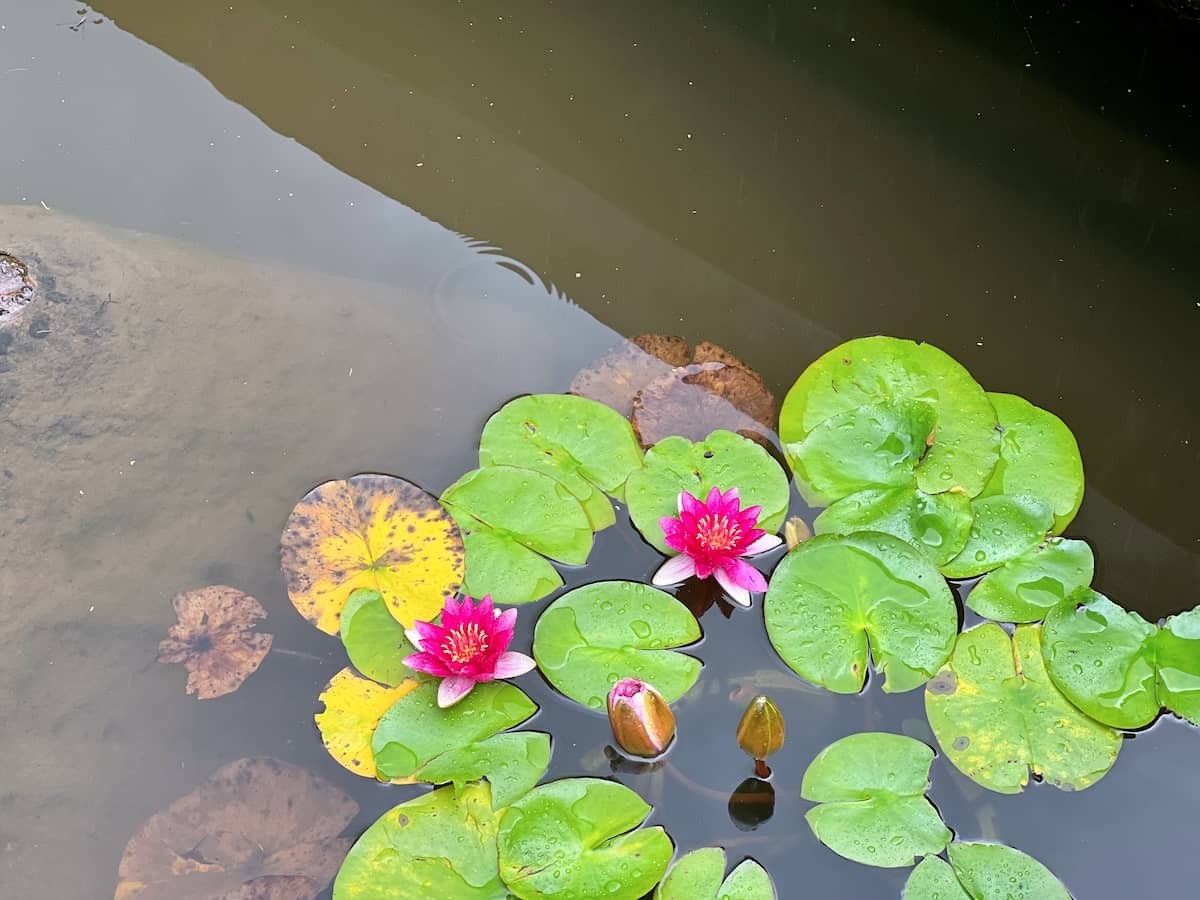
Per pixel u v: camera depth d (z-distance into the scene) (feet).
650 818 5.12
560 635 5.65
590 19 10.61
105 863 4.95
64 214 8.00
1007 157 8.96
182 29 10.45
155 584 5.98
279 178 8.77
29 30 10.25
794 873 4.98
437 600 5.77
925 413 6.30
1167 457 6.93
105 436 6.60
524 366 7.25
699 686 5.66
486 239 8.32
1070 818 5.17
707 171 8.95
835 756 5.24
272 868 4.87
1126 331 7.68
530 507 6.17
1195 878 4.99
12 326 7.05
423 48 10.27
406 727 5.31
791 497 6.33
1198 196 8.59
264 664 5.68
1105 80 9.21
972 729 5.31
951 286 7.98
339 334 7.38
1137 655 5.52
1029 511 6.13
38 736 5.36
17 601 5.82
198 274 7.66
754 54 10.11
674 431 6.61
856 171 8.89
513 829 4.83
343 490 6.20
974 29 9.89
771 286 7.95
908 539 5.98
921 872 4.82
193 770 5.27
